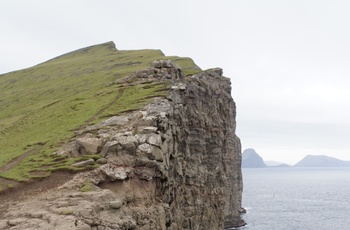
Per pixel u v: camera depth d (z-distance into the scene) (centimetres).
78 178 4250
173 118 6431
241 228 14688
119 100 7394
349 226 15125
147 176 4638
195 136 8519
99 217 3444
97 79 12181
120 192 4309
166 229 5038
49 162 4903
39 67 19738
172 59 12219
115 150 4762
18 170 4894
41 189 4150
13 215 3391
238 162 16450
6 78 18788
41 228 2981
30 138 6838
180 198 7050
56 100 10900
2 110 12288
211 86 9988
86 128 5859
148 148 4800
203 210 8656
